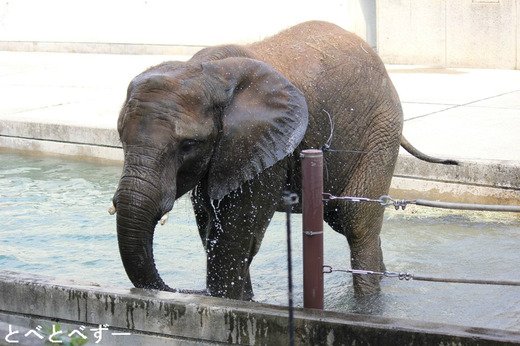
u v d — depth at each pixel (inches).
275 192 238.5
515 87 561.0
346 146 257.3
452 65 676.1
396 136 267.4
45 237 335.0
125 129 206.1
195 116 210.2
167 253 318.3
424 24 682.8
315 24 267.0
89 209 372.8
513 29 645.3
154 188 200.7
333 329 175.5
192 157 212.8
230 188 222.1
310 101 245.9
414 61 693.9
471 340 165.3
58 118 502.6
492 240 323.3
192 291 234.7
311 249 202.1
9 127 503.2
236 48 238.7
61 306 198.5
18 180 429.4
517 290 272.2
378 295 269.4
